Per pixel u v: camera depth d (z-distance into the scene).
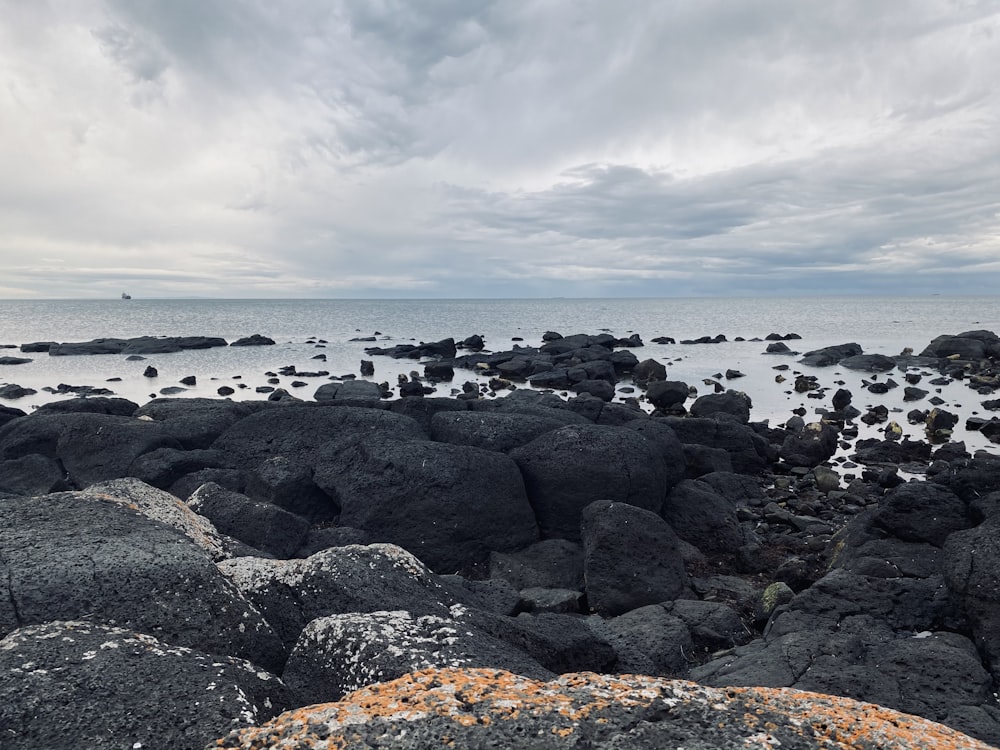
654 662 10.78
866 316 143.75
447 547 16.67
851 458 27.66
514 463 18.20
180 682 5.54
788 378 50.62
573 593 14.04
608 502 15.60
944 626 11.48
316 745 3.87
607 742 3.90
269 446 20.61
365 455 18.03
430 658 6.40
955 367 51.56
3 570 7.42
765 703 4.41
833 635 10.70
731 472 22.75
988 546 11.59
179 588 7.54
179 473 19.88
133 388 47.28
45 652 5.77
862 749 3.91
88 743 4.89
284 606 8.73
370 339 88.75
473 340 76.62
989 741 8.19
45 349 73.56
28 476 19.86
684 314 159.75
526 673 6.52
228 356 68.44
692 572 16.36
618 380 52.22
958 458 26.77
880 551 14.66
